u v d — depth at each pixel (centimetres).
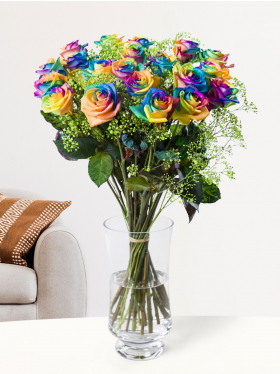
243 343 96
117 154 87
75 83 86
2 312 171
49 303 177
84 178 259
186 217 252
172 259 256
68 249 179
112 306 93
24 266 181
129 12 244
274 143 242
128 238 90
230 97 83
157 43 90
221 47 239
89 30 248
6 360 91
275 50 236
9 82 257
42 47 253
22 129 260
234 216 250
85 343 98
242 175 246
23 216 190
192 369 87
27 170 263
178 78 77
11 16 251
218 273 254
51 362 90
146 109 76
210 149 90
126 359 91
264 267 251
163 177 88
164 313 92
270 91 239
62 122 91
